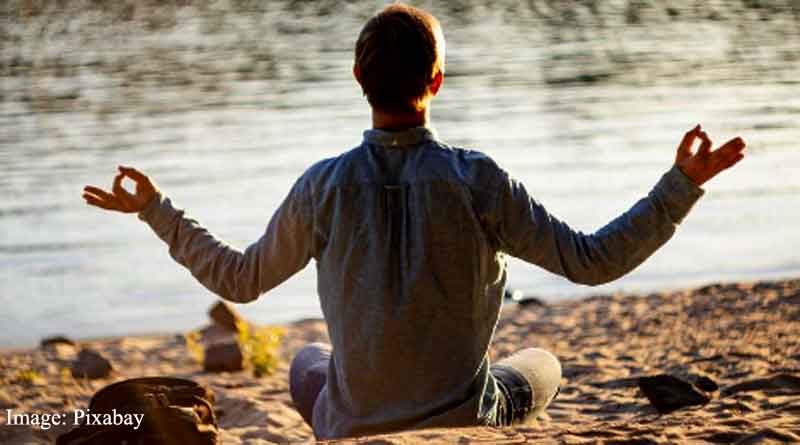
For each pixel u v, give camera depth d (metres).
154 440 3.80
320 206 3.77
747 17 54.75
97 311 13.02
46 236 16.67
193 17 59.06
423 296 3.71
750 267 14.30
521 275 14.46
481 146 23.94
